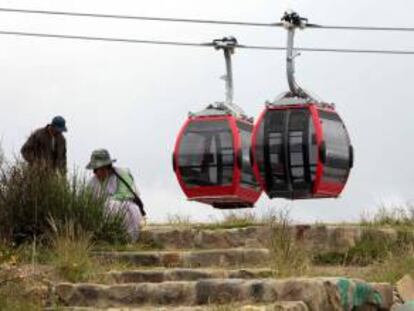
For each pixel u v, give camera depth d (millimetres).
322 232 21516
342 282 15938
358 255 21219
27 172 19688
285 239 19594
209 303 15750
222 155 33812
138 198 20766
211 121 33969
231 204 34906
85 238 18719
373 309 16641
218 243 21109
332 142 32312
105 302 16312
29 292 16281
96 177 20719
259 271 17453
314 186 32312
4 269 16969
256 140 32719
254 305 15156
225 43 34406
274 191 32875
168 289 16172
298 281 15562
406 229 22266
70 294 16375
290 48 33125
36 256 17953
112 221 19859
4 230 19109
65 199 19547
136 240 20453
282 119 32500
